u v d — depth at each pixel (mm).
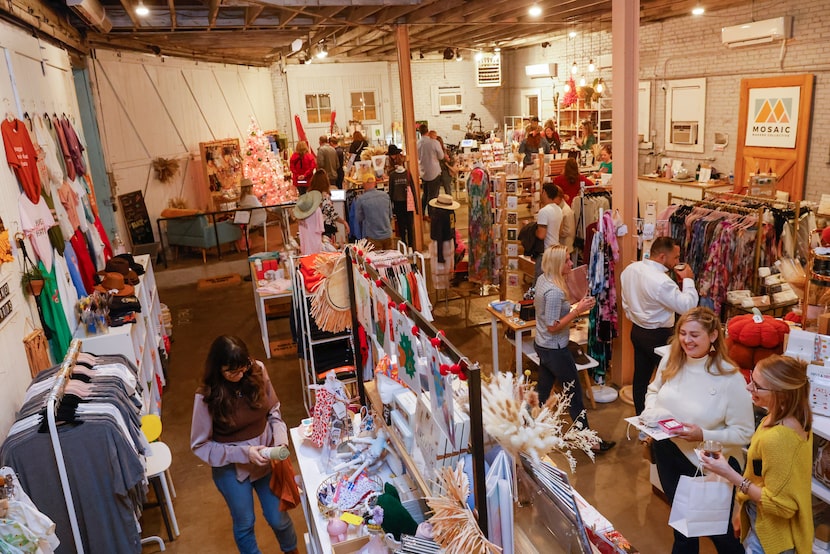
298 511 4105
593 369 5480
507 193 6676
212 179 11586
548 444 2043
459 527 1920
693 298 4148
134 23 7516
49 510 3070
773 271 5672
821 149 8469
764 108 9172
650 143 11680
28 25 5277
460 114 18969
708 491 2650
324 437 3104
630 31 4777
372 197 8320
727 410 2867
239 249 10914
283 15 8039
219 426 3102
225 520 4090
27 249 4141
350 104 18094
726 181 9727
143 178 10078
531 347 5211
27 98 4863
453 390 2232
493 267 7391
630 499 3979
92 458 3061
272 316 7348
